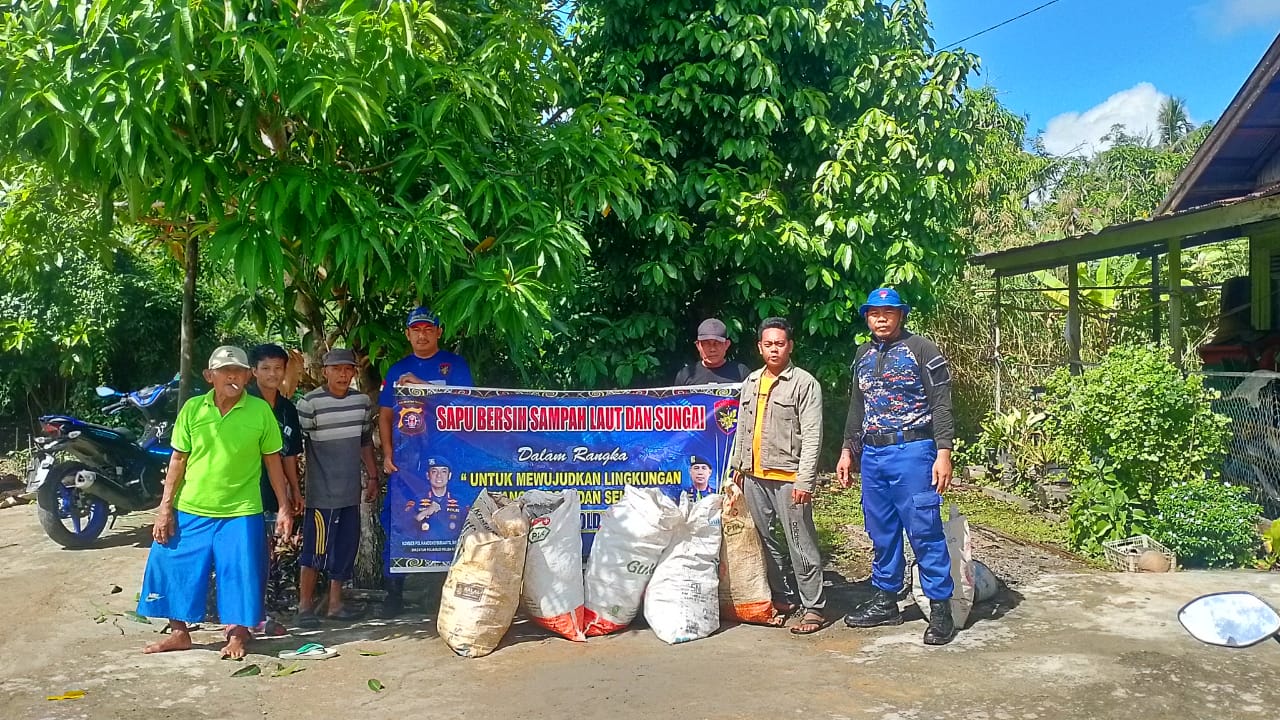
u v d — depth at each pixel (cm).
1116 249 935
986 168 1263
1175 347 804
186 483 449
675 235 765
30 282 795
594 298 805
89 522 724
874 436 481
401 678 425
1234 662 426
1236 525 608
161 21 405
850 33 801
